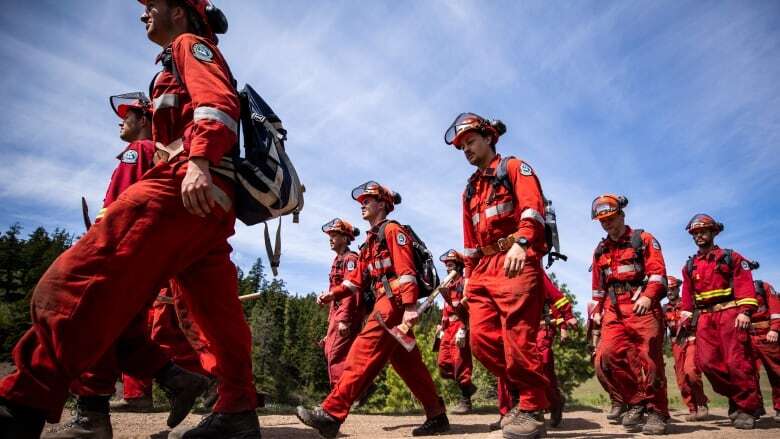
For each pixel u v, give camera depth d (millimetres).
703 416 7578
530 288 3641
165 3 2541
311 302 87312
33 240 73125
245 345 2648
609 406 10180
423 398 5008
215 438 2621
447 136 4285
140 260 1985
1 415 1748
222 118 2072
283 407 7535
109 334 1939
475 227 4078
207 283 2516
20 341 1826
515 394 5129
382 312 4562
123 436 3662
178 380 3348
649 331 5246
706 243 6719
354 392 4234
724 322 6281
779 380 7730
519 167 3859
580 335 16531
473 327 3959
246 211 2385
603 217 5602
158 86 2445
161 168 2148
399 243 4691
